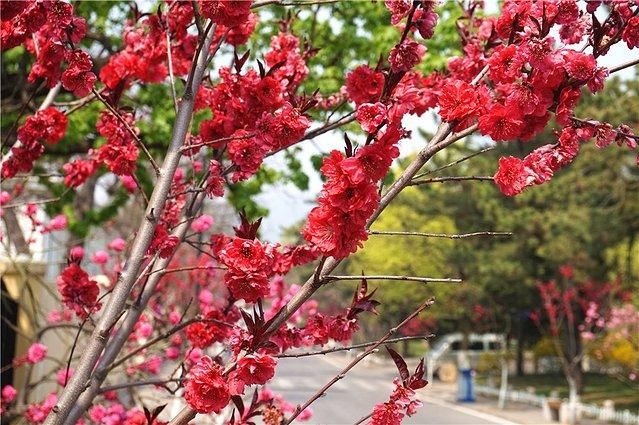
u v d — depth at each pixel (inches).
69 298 158.4
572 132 113.0
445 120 109.6
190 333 174.1
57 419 120.7
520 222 1110.4
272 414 116.6
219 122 152.1
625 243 1182.3
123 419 256.2
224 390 106.2
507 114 107.3
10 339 492.4
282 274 133.6
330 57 444.8
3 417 348.2
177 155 131.1
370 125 99.3
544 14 109.8
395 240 1339.8
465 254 1222.3
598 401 1282.0
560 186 1075.9
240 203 457.1
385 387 1279.5
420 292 1332.4
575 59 106.0
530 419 1010.7
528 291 1240.2
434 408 1095.0
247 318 108.3
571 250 1035.9
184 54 178.4
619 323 1047.0
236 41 175.9
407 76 163.2
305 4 138.3
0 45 132.3
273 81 139.1
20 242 485.4
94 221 488.1
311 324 128.4
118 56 177.5
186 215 155.8
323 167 95.2
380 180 107.1
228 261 108.7
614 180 976.9
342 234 96.5
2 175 175.5
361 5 431.8
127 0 422.3
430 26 122.1
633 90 898.1
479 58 155.2
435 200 1263.5
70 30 126.9
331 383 114.5
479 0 173.5
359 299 124.1
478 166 1175.6
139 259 126.5
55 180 471.2
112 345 136.1
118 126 160.6
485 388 1359.5
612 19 113.7
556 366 1758.1
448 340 1674.5
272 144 127.7
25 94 385.1
